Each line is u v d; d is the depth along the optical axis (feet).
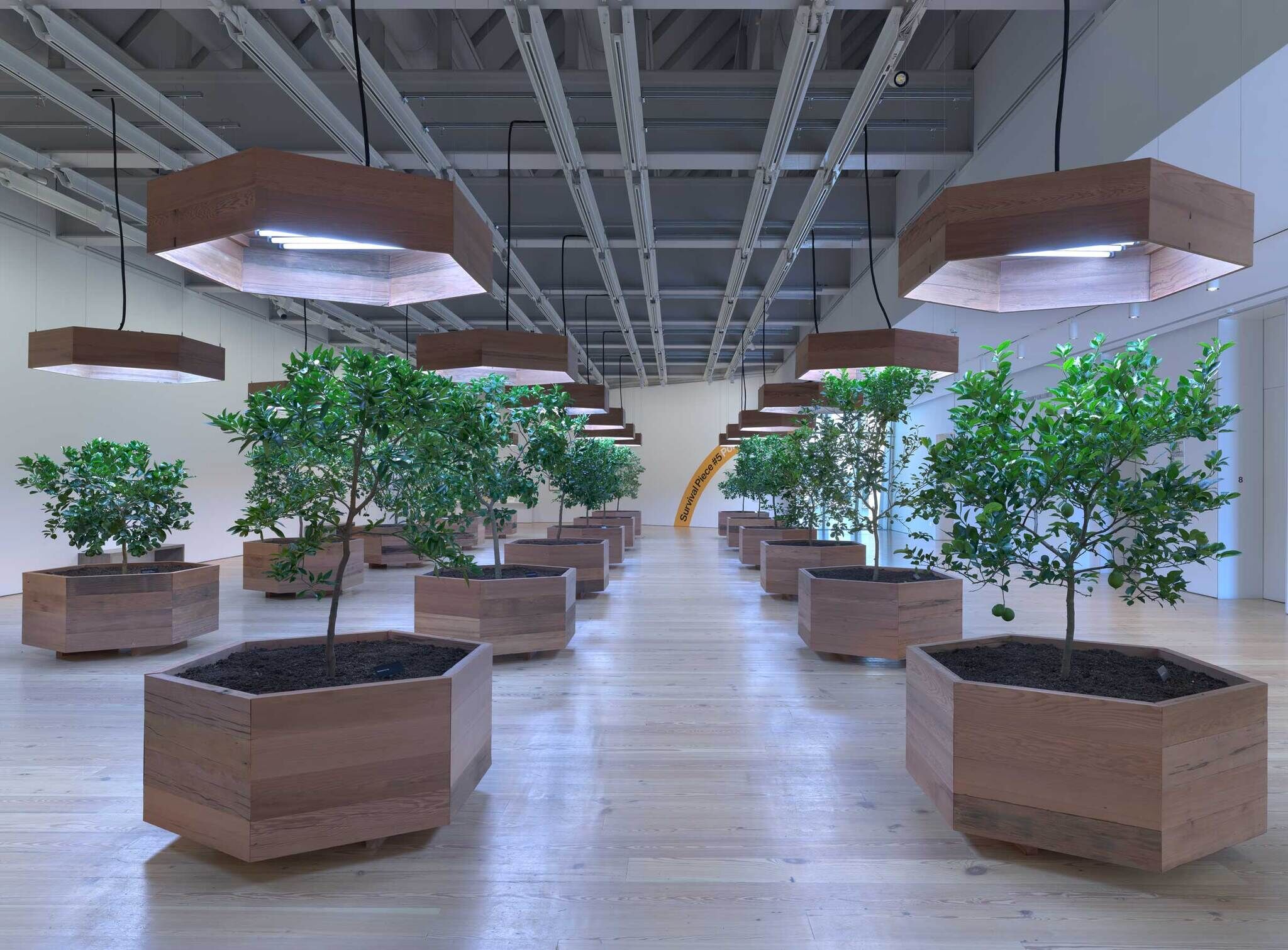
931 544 50.16
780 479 31.65
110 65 17.95
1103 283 10.26
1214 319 29.30
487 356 17.25
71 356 18.40
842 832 9.55
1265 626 23.35
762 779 11.27
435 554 10.25
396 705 8.94
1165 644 20.56
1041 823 8.60
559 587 18.95
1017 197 8.79
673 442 78.74
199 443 40.68
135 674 17.10
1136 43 17.35
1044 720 8.60
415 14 22.18
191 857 8.86
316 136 23.43
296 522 50.08
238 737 8.28
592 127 23.44
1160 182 8.34
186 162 24.80
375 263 10.08
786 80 18.37
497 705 14.94
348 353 9.50
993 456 9.48
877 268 36.32
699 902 7.98
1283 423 28.14
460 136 24.13
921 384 19.31
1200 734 8.27
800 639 21.42
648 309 41.52
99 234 31.45
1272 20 13.56
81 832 9.49
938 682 9.63
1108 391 9.18
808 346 18.11
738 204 31.86
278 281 9.65
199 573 20.21
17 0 15.74
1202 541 8.77
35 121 23.32
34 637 18.62
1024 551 9.66
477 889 8.20
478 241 9.85
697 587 31.91
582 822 9.82
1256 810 8.78
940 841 9.32
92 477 18.31
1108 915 7.72
